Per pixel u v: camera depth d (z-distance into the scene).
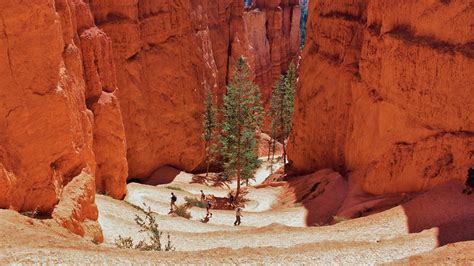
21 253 10.87
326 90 31.83
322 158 32.75
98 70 27.14
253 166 39.19
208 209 28.56
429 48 19.86
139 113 38.50
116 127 27.73
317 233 19.05
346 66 29.47
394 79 22.09
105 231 20.44
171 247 18.75
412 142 21.14
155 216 24.98
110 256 11.83
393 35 22.25
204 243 19.48
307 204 27.34
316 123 33.31
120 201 26.02
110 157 27.67
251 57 58.66
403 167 21.47
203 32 46.66
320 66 33.09
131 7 36.69
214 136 47.53
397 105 21.92
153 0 39.81
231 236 19.98
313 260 13.23
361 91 26.09
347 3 30.47
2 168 12.98
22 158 13.92
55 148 15.40
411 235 15.39
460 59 18.55
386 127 22.81
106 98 27.17
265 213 28.11
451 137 19.16
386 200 21.36
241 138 38.41
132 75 37.66
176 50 42.22
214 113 44.78
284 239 18.80
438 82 19.59
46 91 14.84
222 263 12.57
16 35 13.73
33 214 14.09
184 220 24.92
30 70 14.22
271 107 54.53
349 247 14.25
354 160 26.75
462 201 17.67
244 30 56.12
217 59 52.69
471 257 11.67
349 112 28.67
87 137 20.72
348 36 29.78
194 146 45.12
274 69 81.56
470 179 17.77
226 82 54.72
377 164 23.27
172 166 43.84
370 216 19.69
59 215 15.16
